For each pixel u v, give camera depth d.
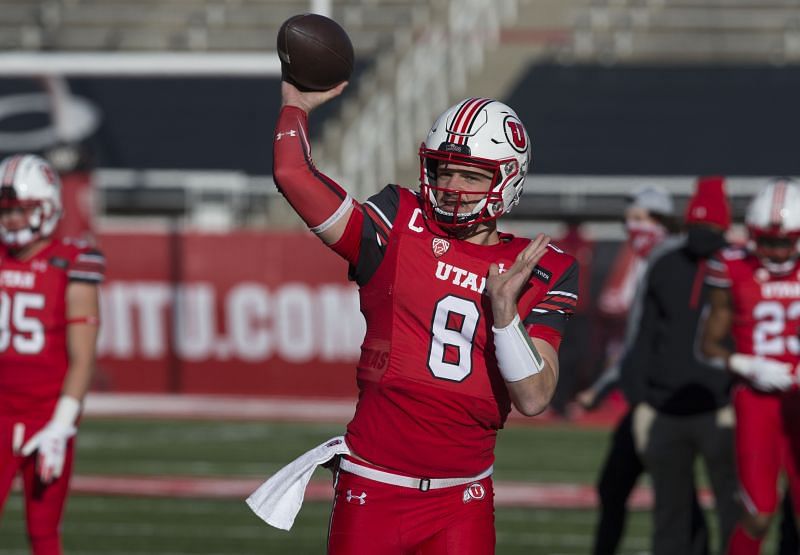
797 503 19.50
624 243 49.06
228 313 48.69
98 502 29.33
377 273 11.82
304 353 48.50
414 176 62.56
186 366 48.84
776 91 70.06
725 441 20.16
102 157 61.81
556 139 65.56
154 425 43.16
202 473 33.50
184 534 25.84
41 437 16.61
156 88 65.75
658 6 75.56
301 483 11.90
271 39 69.56
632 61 72.00
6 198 16.94
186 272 48.78
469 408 11.75
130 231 48.81
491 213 11.77
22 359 16.98
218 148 62.94
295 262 48.53
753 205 19.77
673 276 20.27
